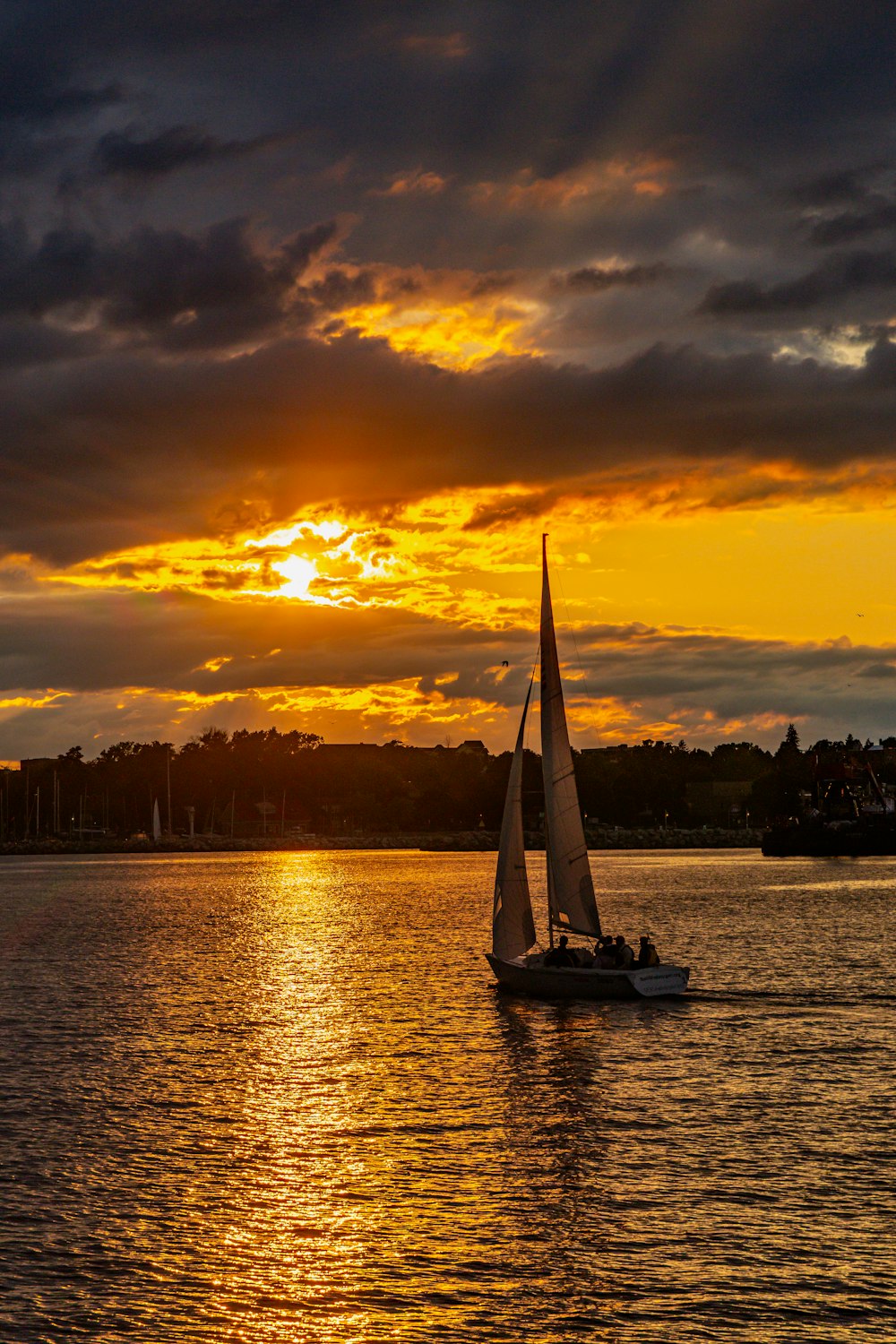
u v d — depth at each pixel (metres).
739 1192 28.09
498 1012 50.81
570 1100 36.00
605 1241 25.41
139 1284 23.61
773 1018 48.72
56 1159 30.62
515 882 55.88
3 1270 24.14
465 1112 34.88
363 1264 24.44
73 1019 50.94
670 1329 21.91
